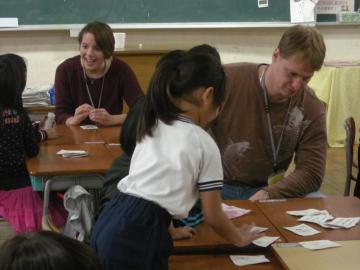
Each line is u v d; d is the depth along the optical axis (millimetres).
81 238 2211
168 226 1386
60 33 4723
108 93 3217
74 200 2217
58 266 669
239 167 2223
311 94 2146
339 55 5445
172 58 1447
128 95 3174
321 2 5234
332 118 5180
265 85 2104
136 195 1371
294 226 1646
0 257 676
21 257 671
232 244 1509
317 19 5262
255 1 4988
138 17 4820
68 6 4676
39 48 4727
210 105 1399
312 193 2105
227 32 5055
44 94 3871
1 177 2455
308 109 2127
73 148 2504
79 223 2221
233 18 4984
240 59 5152
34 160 2303
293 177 2076
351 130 2705
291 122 2133
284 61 1943
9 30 4594
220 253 1500
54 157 2346
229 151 2209
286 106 2125
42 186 2242
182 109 1389
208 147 1352
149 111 1413
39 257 671
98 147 2527
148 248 1314
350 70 5113
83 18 4727
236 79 2141
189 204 1361
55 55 4766
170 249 1363
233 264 1422
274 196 2000
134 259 1308
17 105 2402
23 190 2480
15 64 2363
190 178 1339
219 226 1380
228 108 2152
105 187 1702
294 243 1491
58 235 722
